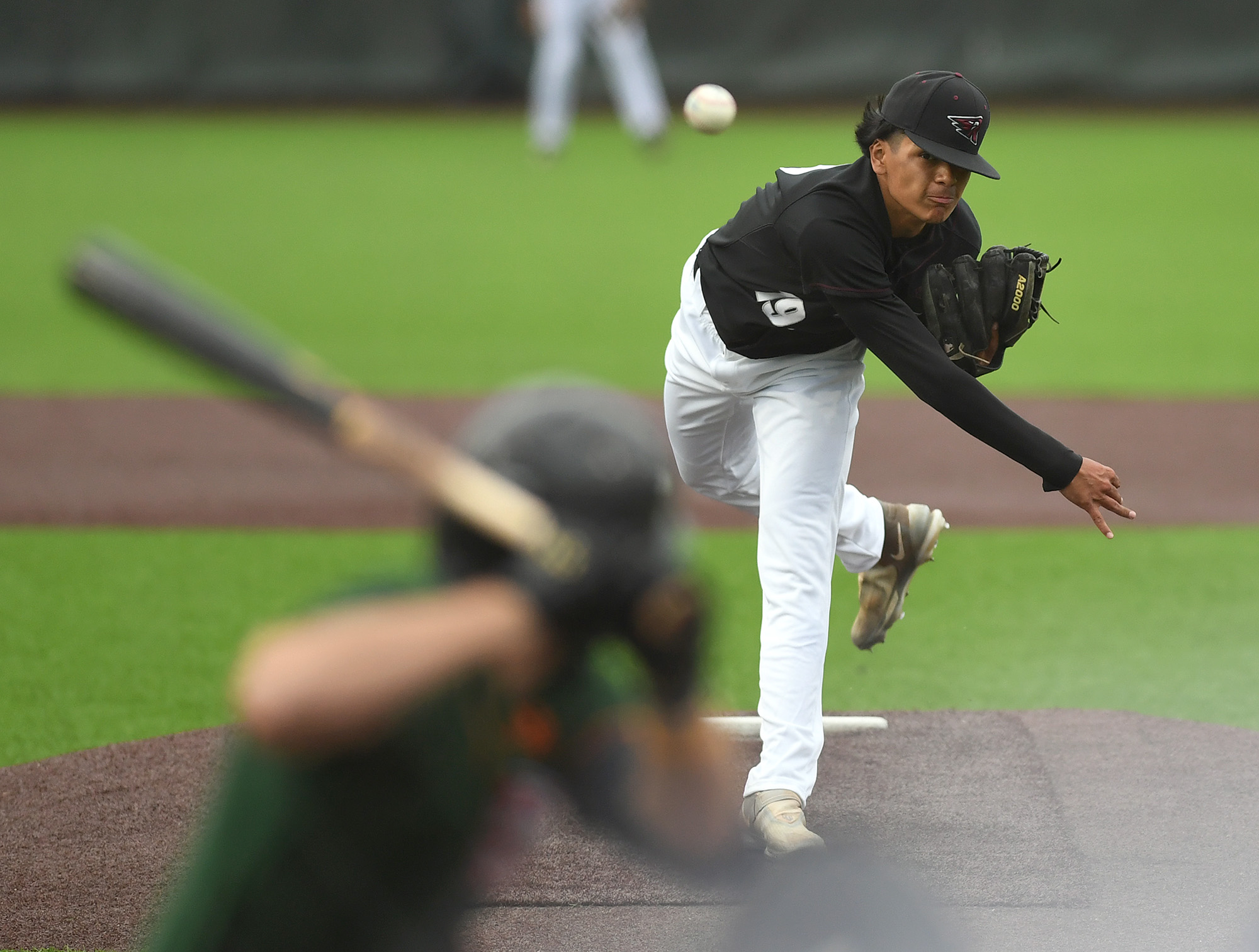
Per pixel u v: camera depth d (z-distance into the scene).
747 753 15.35
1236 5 75.50
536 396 5.27
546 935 11.68
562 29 62.34
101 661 18.19
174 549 22.52
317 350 34.69
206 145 67.25
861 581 15.88
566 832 13.49
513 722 5.48
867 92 76.19
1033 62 76.88
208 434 28.77
